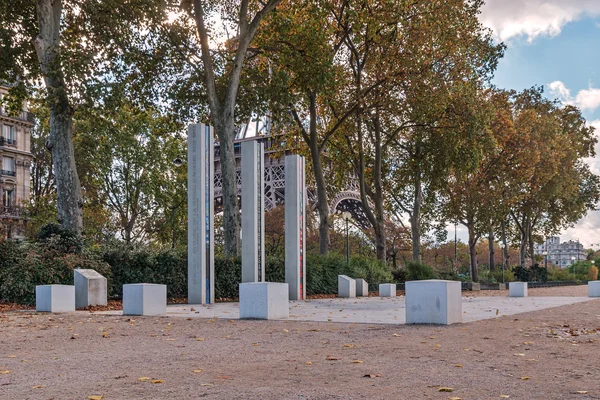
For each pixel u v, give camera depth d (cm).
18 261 2103
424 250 8031
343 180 4525
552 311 1697
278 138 4147
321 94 3362
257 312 1453
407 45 3522
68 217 2467
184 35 2945
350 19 3284
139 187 5109
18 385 627
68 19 2848
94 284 1992
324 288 3078
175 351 887
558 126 5678
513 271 6338
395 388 589
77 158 4697
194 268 2202
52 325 1334
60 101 2420
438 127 3919
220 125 2827
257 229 2397
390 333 1106
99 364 768
